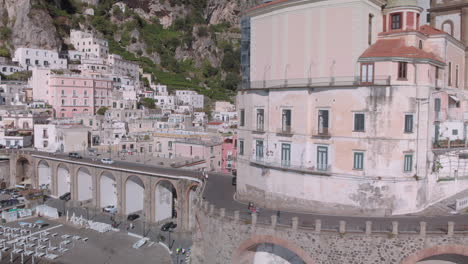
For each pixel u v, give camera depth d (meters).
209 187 66.31
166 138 105.50
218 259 48.38
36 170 103.75
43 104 142.25
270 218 46.56
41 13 198.12
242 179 59.12
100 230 77.19
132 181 85.50
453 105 59.66
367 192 47.94
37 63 179.62
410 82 47.88
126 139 110.06
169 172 78.69
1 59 173.38
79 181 94.12
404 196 48.25
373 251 40.97
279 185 53.31
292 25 53.59
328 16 50.44
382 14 53.25
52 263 64.19
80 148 114.69
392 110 47.16
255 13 58.41
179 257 65.25
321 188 50.06
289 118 52.56
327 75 50.81
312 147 50.84
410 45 50.91
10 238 74.06
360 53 49.41
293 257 47.69
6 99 145.75
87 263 64.38
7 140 118.19
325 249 41.81
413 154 48.56
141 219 83.94
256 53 58.84
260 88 55.31
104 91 160.38
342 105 48.62
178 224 74.69
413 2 51.38
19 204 91.12
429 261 43.94
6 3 197.50
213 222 49.00
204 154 94.19
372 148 47.53
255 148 57.00
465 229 40.94
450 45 58.25
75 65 187.50
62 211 90.06
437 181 53.00
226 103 196.25
